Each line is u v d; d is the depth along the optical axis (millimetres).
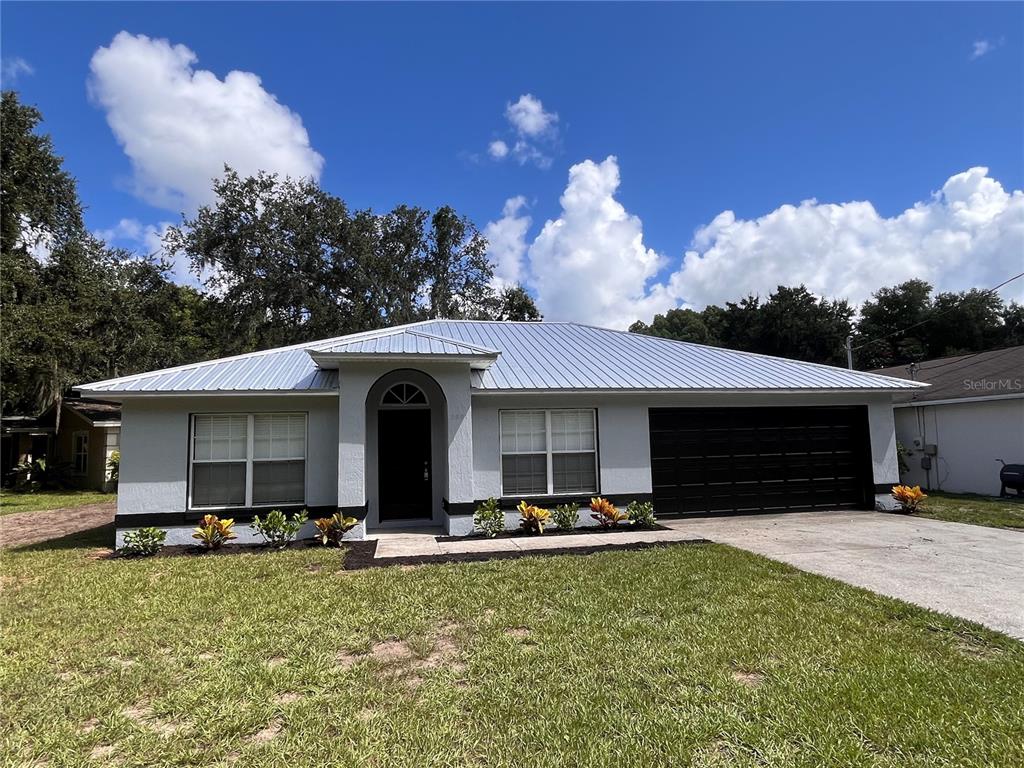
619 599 6125
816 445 12922
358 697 3936
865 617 5477
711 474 12305
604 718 3580
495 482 11195
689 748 3244
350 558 8531
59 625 5582
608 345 14914
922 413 17641
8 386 24375
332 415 10695
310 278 30453
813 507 12758
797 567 7539
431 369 10523
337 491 10391
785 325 43094
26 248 24156
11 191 22609
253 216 29578
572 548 9047
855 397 12977
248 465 10438
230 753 3297
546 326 16719
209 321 32812
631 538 9867
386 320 31828
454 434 10508
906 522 11234
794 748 3242
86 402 24000
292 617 5691
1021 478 14172
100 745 3416
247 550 9453
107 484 21094
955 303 42219
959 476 16391
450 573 7387
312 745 3340
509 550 9023
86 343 22672
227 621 5613
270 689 4094
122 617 5785
